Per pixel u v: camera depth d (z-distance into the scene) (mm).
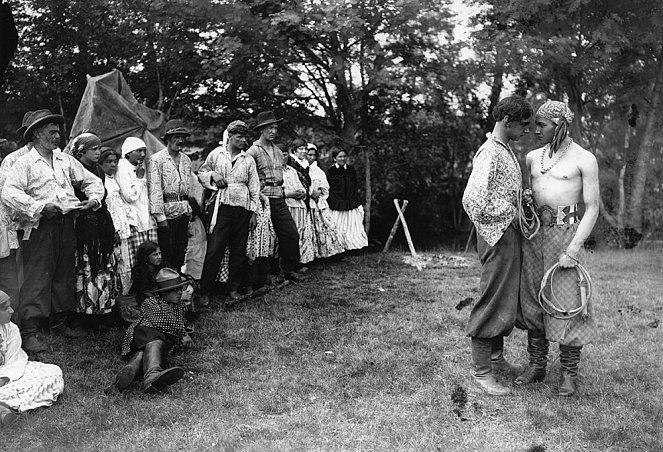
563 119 5098
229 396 5141
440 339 6688
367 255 11516
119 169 6773
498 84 14945
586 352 6234
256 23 12289
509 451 4250
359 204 11547
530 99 15055
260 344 6453
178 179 7262
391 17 12859
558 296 5082
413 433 4508
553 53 12820
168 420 4668
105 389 5164
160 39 12867
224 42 12062
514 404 5031
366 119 14906
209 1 12102
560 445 4367
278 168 8727
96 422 4590
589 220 5008
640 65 14594
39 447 4219
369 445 4352
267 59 13469
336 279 9477
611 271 10453
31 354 5777
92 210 6230
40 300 5762
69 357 5824
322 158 14828
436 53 13930
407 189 15594
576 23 13664
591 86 14500
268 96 14484
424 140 15352
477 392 5285
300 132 15141
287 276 9078
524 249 5234
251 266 8094
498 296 5133
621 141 15320
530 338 5422
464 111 15336
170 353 6066
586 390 5273
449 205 15938
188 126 14266
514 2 12906
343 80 13820
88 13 12648
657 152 15086
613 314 7598
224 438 4375
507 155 5090
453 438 4445
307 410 4914
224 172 7762
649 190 15172
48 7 12609
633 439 4402
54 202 5832
